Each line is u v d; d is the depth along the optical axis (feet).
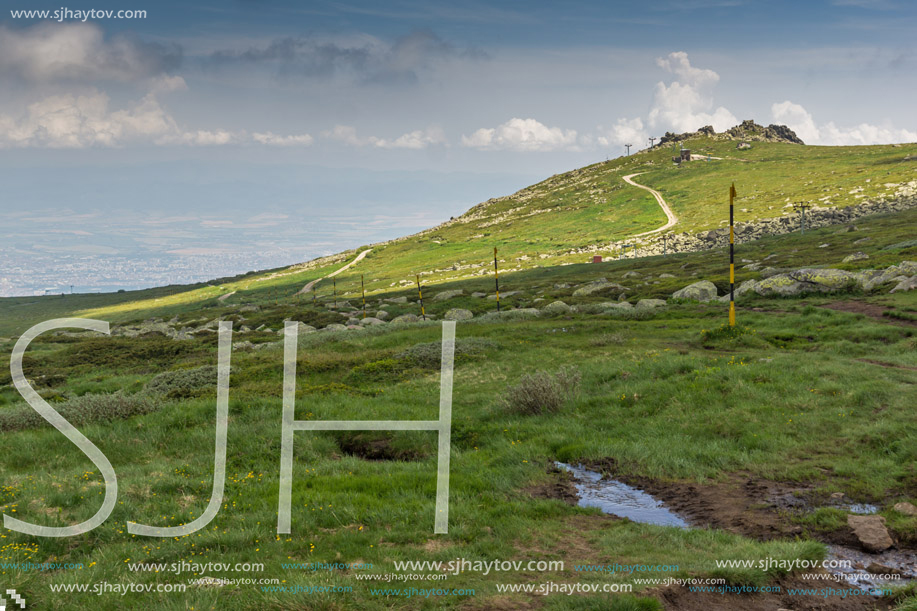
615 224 643.45
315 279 641.40
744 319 109.60
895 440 42.32
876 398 52.49
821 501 34.94
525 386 63.62
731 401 56.49
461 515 34.60
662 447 47.24
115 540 32.09
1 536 31.12
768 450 44.73
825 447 43.96
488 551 29.35
